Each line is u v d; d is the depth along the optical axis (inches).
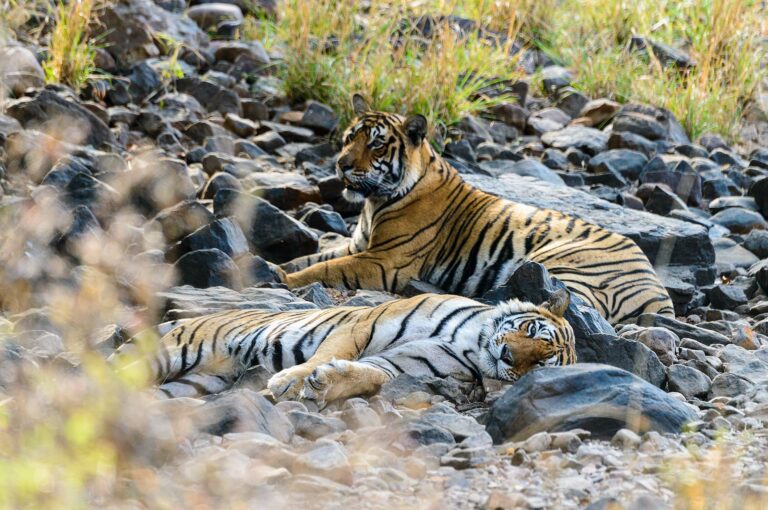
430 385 321.4
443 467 262.2
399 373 324.5
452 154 662.5
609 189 629.3
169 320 379.6
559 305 345.4
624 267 459.5
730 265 540.4
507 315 337.7
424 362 328.5
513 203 509.0
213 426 271.3
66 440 232.4
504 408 288.8
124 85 677.9
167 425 251.6
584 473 253.9
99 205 482.9
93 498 230.8
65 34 674.8
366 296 447.8
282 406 297.9
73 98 623.8
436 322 337.7
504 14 911.0
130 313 369.4
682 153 710.5
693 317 465.7
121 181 510.9
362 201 523.5
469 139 695.1
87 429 229.9
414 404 314.0
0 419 242.4
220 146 623.5
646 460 261.9
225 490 237.5
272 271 458.3
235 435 267.1
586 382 287.9
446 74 700.7
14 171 527.8
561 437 270.5
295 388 308.7
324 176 612.4
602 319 379.9
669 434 282.5
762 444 278.5
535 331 328.2
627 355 348.8
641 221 531.8
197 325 341.7
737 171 687.7
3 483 212.8
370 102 686.5
